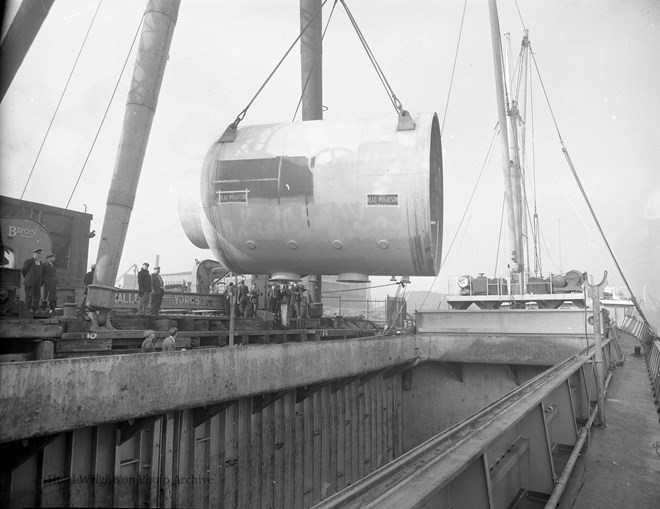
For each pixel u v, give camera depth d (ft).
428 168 29.76
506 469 13.57
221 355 35.32
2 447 24.03
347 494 8.05
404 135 31.01
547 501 15.55
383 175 30.04
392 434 71.36
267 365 40.19
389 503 7.45
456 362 76.28
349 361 54.29
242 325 58.13
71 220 52.90
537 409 16.47
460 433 11.73
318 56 77.00
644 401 32.89
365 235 30.99
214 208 32.89
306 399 48.93
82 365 25.98
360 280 34.42
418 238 30.42
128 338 39.52
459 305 87.61
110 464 28.89
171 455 32.63
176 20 38.32
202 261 70.49
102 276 36.65
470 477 10.39
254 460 40.24
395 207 29.94
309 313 76.23
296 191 31.07
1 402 22.27
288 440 44.73
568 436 21.52
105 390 27.07
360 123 32.60
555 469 18.33
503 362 72.02
